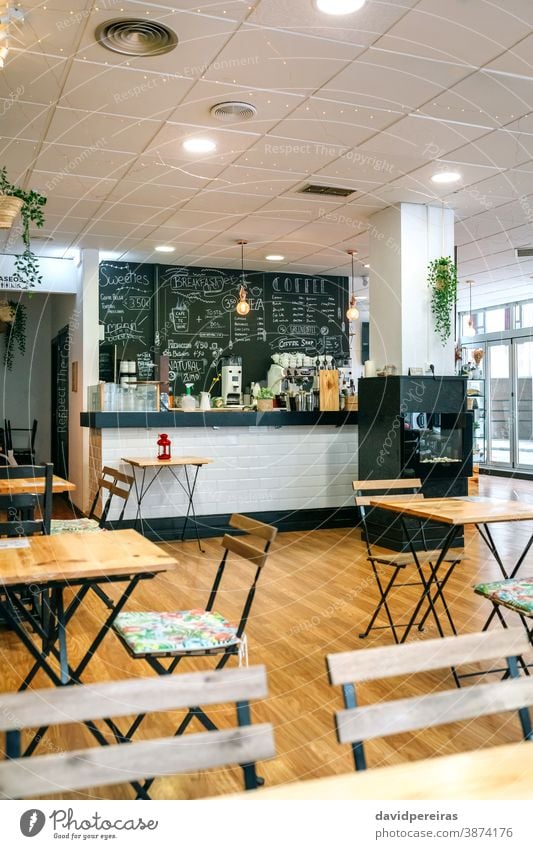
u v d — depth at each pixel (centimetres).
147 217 705
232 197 644
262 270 1002
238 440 727
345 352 1058
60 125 477
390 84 423
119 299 929
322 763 262
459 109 460
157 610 450
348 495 771
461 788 123
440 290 676
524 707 166
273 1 332
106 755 137
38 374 1141
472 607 457
